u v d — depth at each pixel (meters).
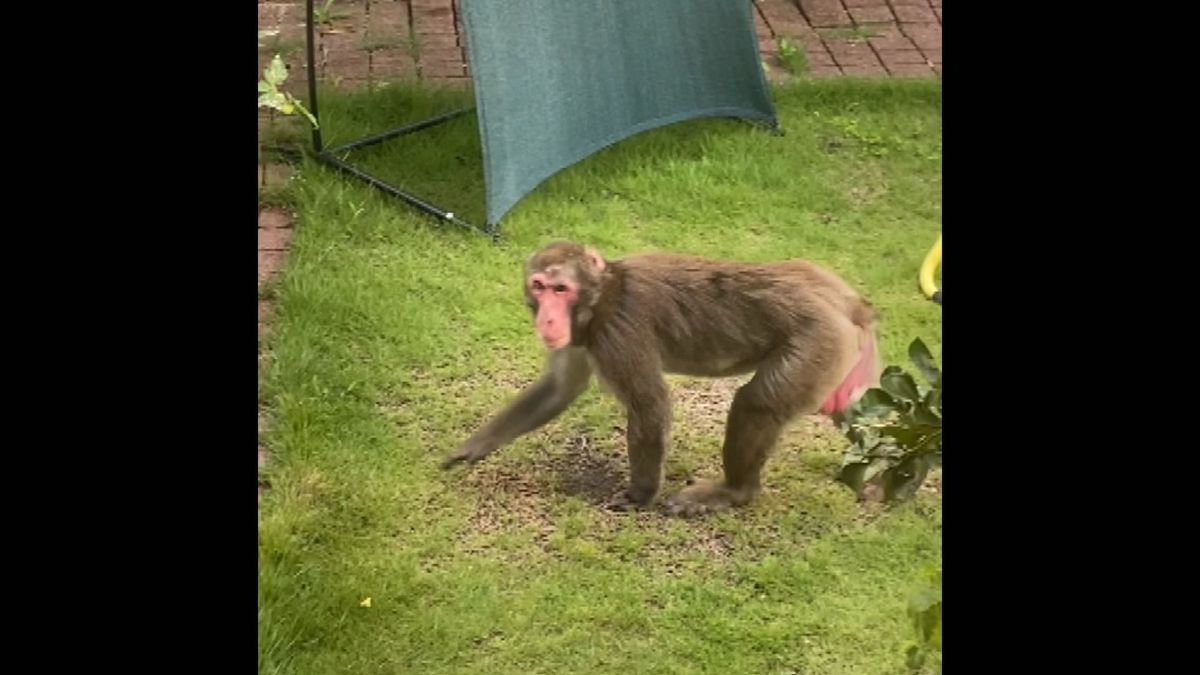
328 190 6.42
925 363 2.78
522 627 4.11
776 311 4.45
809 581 4.32
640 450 4.59
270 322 5.57
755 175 6.73
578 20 6.43
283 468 4.74
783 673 3.96
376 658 3.96
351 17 8.41
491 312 5.71
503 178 6.19
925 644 3.43
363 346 5.47
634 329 4.47
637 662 3.99
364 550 4.41
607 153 6.84
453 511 4.62
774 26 8.44
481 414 5.13
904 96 7.52
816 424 5.15
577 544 4.47
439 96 7.36
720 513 4.63
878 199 6.66
